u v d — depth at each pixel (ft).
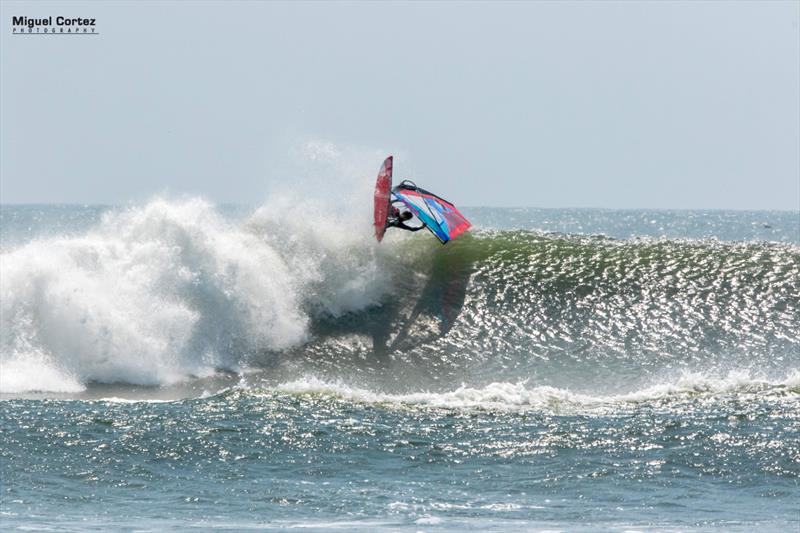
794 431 163.43
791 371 210.38
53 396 190.39
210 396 184.03
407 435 163.12
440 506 131.85
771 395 187.32
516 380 205.16
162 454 151.74
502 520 125.80
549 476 145.18
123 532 118.52
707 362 215.51
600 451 155.84
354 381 205.98
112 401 181.78
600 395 194.59
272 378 208.64
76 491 136.15
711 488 140.05
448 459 152.46
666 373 209.05
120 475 143.02
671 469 147.74
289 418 169.89
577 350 222.07
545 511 130.11
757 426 166.50
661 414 175.22
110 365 206.18
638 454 154.20
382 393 198.39
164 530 120.06
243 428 164.14
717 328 234.17
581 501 134.31
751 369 211.61
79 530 119.03
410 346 225.15
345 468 148.05
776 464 148.87
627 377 206.49
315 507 131.03
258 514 127.75
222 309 225.76
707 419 171.32
